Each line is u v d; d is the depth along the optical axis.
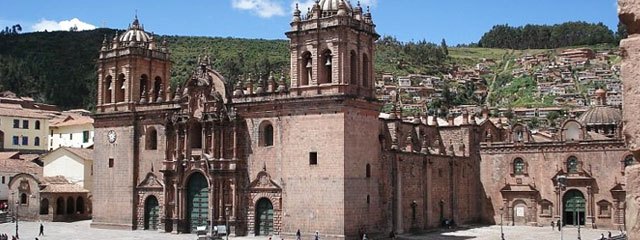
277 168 78.81
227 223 81.25
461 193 102.88
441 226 96.06
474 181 107.50
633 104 7.17
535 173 103.50
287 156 77.75
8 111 144.75
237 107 82.75
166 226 87.31
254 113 81.44
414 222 88.00
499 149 106.69
